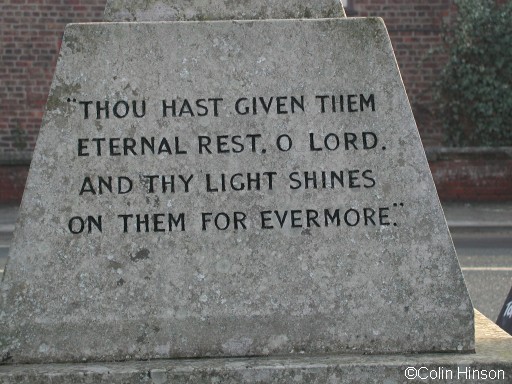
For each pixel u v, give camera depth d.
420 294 3.72
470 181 19.86
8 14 20.86
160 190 3.69
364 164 3.73
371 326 3.71
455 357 3.65
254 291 3.69
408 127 3.74
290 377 3.54
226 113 3.71
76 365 3.61
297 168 3.72
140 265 3.67
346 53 3.74
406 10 21.22
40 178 3.66
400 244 3.72
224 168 3.71
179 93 3.71
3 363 3.63
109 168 3.68
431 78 21.33
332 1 3.86
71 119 3.68
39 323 3.65
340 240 3.71
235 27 3.72
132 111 3.69
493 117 21.00
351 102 3.73
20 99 20.97
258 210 3.70
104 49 3.69
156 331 3.66
